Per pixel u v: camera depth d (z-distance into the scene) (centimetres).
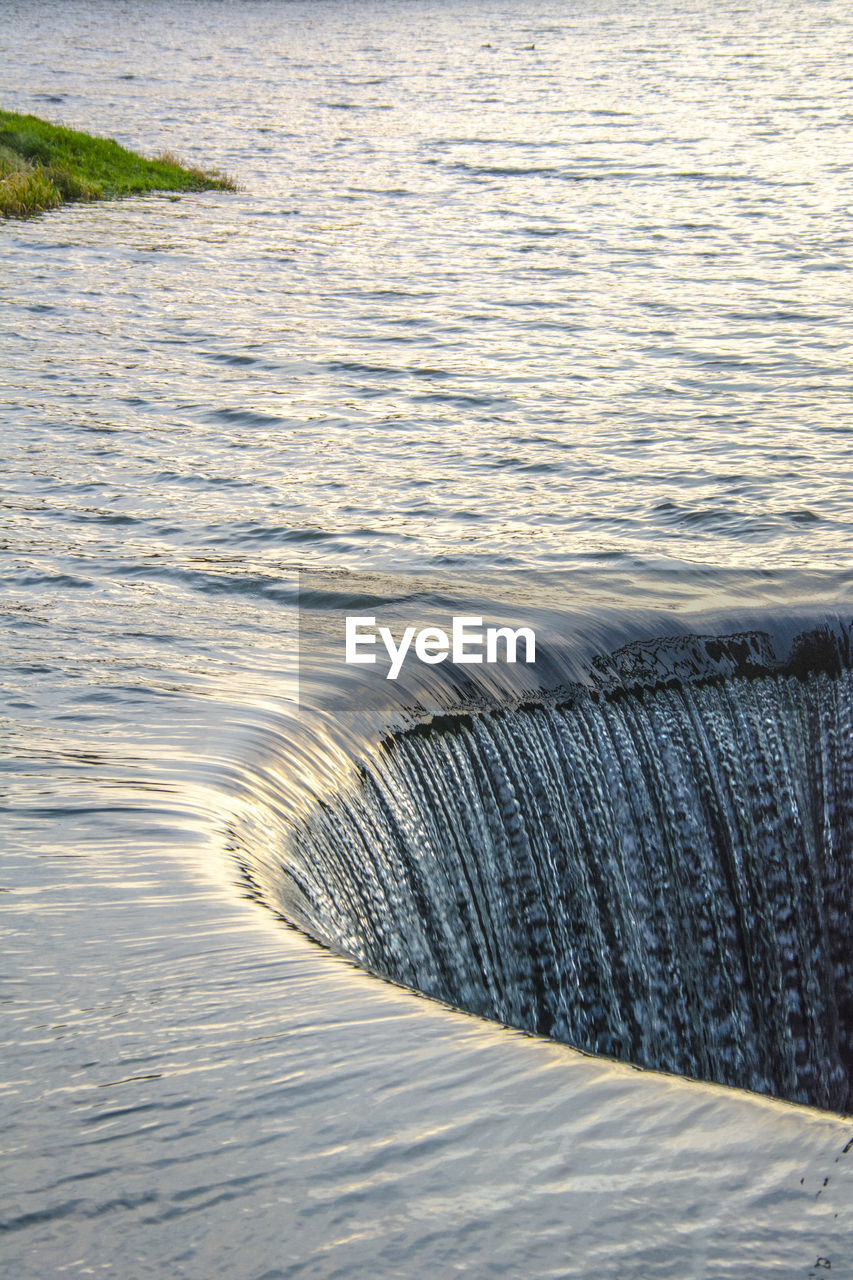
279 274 2686
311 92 6975
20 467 1447
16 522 1262
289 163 4444
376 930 739
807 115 5991
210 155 4550
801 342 2161
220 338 2133
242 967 513
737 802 1061
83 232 3047
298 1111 430
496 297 2511
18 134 3769
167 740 764
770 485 1492
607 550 1282
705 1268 373
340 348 2102
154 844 619
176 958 518
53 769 709
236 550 1226
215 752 747
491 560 1239
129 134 4934
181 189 3778
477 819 886
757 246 3025
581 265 2830
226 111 5922
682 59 9481
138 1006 484
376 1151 413
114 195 3591
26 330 2125
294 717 816
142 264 2722
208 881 584
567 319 2331
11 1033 465
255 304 2395
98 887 575
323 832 732
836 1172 412
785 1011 1071
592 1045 942
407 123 5706
